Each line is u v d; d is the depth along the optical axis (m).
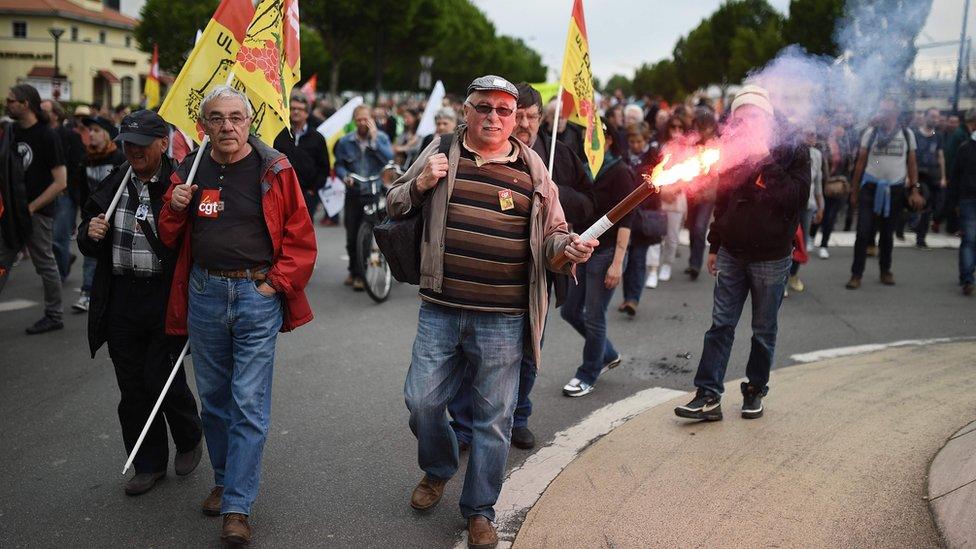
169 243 3.57
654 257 9.01
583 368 5.41
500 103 3.26
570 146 5.14
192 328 3.58
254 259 3.49
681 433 4.54
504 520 3.67
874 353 6.21
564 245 3.21
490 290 3.36
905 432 4.46
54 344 6.38
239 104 3.44
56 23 55.44
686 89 53.12
